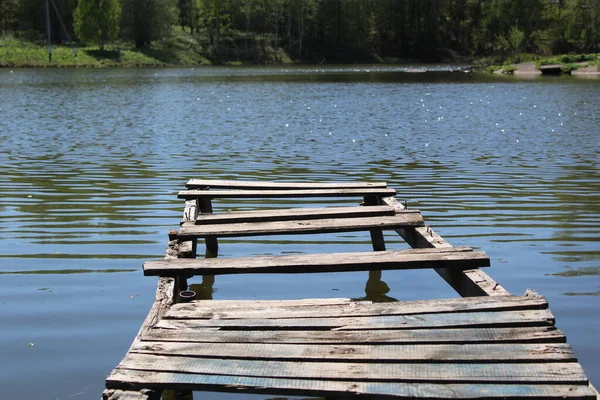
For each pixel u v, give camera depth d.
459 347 5.15
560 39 104.44
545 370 4.77
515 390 4.55
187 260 7.35
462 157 17.45
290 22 113.81
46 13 91.38
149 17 94.94
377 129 23.62
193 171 15.29
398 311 5.86
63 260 8.62
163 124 25.00
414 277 8.25
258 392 4.66
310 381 4.73
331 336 5.41
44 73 65.06
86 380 5.43
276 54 109.38
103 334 6.31
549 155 17.75
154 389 4.70
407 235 9.29
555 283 7.76
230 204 12.15
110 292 7.45
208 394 5.35
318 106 32.78
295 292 7.69
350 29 117.75
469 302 5.95
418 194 12.77
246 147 19.23
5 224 10.41
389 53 119.12
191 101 35.38
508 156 17.59
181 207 11.64
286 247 9.51
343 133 22.50
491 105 33.12
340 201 12.37
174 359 5.05
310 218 9.31
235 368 4.89
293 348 5.20
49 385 5.35
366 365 4.93
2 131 22.66
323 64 108.25
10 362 5.73
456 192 12.95
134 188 13.27
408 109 31.20
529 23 108.38
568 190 13.11
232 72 74.69
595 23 102.12
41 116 27.50
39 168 15.55
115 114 28.53
